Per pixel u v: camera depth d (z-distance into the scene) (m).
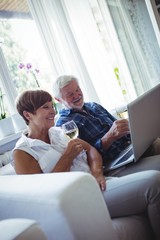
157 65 3.36
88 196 0.76
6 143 1.92
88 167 1.38
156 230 1.03
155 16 3.00
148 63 3.31
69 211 0.71
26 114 1.35
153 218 1.03
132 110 1.24
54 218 0.72
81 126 1.63
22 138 1.32
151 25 3.17
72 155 1.28
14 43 2.37
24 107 1.33
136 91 3.13
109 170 1.41
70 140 1.34
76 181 0.75
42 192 0.74
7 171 1.49
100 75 2.74
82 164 1.38
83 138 1.62
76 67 2.47
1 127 1.91
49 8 2.40
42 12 2.33
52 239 0.75
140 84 3.19
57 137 1.41
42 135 1.37
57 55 2.36
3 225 0.60
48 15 2.38
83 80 2.50
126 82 3.03
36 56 2.50
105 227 0.78
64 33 2.45
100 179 1.22
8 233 0.56
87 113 1.74
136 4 3.21
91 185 0.78
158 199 1.01
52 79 2.52
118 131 1.48
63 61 2.40
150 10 3.00
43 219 0.74
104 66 2.81
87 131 1.64
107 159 1.58
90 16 2.74
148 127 1.40
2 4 2.35
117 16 3.11
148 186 1.02
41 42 2.37
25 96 1.33
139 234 1.01
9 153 1.83
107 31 2.99
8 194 0.82
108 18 3.01
